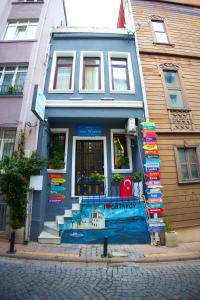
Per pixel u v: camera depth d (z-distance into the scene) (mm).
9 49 10039
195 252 6449
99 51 10273
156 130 9109
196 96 10227
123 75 10180
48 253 6207
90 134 9156
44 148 8359
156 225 7465
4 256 5957
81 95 9203
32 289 4164
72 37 10477
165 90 9859
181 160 9172
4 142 8664
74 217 7652
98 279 4762
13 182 7152
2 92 9188
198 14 12375
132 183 8508
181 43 11227
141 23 11219
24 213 7246
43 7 11172
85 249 6746
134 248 6949
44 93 9141
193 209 8555
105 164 8844
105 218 7695
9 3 11445
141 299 3924
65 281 4594
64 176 8570
